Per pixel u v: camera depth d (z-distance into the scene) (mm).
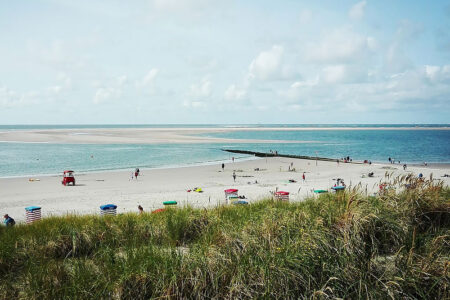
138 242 7188
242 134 173625
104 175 42812
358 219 6004
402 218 6613
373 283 4871
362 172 47375
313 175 44469
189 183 37125
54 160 58156
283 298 4715
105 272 5328
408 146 103750
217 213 9000
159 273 5082
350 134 192625
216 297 4812
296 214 7133
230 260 5238
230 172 46594
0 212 23422
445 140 135875
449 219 6910
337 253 5281
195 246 6109
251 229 6379
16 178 39969
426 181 8344
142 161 58438
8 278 5660
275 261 5105
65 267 5727
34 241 7148
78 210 23438
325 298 4668
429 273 5004
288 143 112250
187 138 124875
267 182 37969
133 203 26031
